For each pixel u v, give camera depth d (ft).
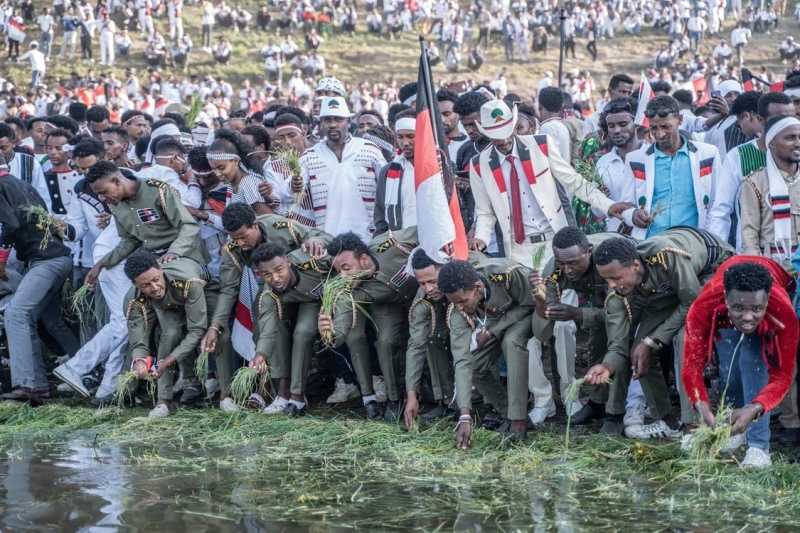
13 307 25.70
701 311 17.37
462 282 19.52
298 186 25.14
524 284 20.67
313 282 23.07
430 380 24.34
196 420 23.04
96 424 23.15
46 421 23.30
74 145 30.55
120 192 24.36
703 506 16.29
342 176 25.70
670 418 20.85
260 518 15.79
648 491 17.16
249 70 114.01
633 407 21.27
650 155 22.62
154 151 28.37
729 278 16.33
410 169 24.23
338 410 24.34
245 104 100.53
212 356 25.91
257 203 24.98
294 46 116.26
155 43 112.98
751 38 120.47
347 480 18.06
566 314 20.15
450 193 21.85
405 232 23.08
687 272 18.97
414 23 126.31
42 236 26.43
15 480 18.16
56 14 122.83
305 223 26.08
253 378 22.88
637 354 19.39
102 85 92.94
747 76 34.76
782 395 17.26
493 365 21.53
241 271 24.13
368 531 15.15
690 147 22.50
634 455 18.99
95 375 27.63
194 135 32.07
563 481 17.85
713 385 23.30
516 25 116.26
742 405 19.24
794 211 20.30
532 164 22.93
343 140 26.02
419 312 21.57
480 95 25.30
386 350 23.02
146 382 26.00
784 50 112.06
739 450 19.15
